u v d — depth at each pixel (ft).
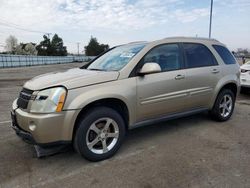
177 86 14.01
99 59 15.55
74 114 10.54
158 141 14.08
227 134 15.14
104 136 11.69
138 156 12.13
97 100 11.14
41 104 10.37
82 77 11.35
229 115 17.98
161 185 9.53
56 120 10.31
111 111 11.73
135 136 14.96
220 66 16.70
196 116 19.12
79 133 10.95
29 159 11.91
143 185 9.56
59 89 10.50
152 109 13.19
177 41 14.79
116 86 11.75
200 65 15.52
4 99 27.96
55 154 12.42
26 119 10.47
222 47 17.69
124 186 9.50
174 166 11.03
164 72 13.58
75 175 10.38
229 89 17.94
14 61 147.02
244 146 13.23
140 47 13.66
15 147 13.33
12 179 10.09
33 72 85.30
